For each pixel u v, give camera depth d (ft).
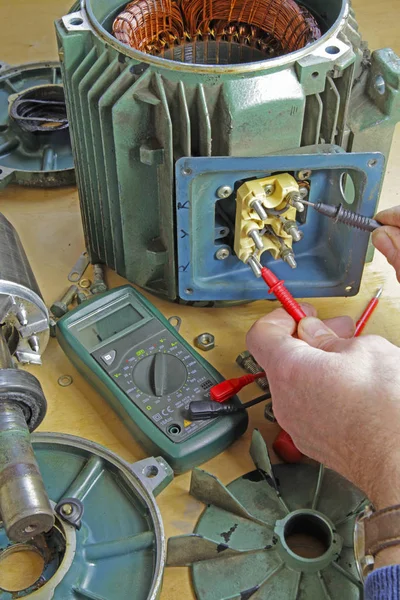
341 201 2.96
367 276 3.49
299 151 2.77
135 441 2.87
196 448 2.72
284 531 2.50
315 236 3.20
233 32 3.47
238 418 2.82
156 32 3.37
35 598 2.35
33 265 3.53
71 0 5.14
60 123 3.93
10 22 4.95
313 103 2.79
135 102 2.72
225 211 3.06
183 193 2.75
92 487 2.67
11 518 1.92
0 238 2.67
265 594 2.40
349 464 2.13
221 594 2.41
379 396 2.13
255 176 2.82
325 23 3.28
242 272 3.16
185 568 2.52
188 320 3.30
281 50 3.35
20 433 2.12
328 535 2.50
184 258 2.98
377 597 1.75
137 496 2.60
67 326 3.07
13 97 4.11
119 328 3.12
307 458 2.75
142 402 2.84
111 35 2.88
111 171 2.98
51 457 2.75
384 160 3.02
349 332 3.03
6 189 3.93
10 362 2.37
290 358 2.44
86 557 2.47
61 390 3.05
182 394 2.87
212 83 2.65
